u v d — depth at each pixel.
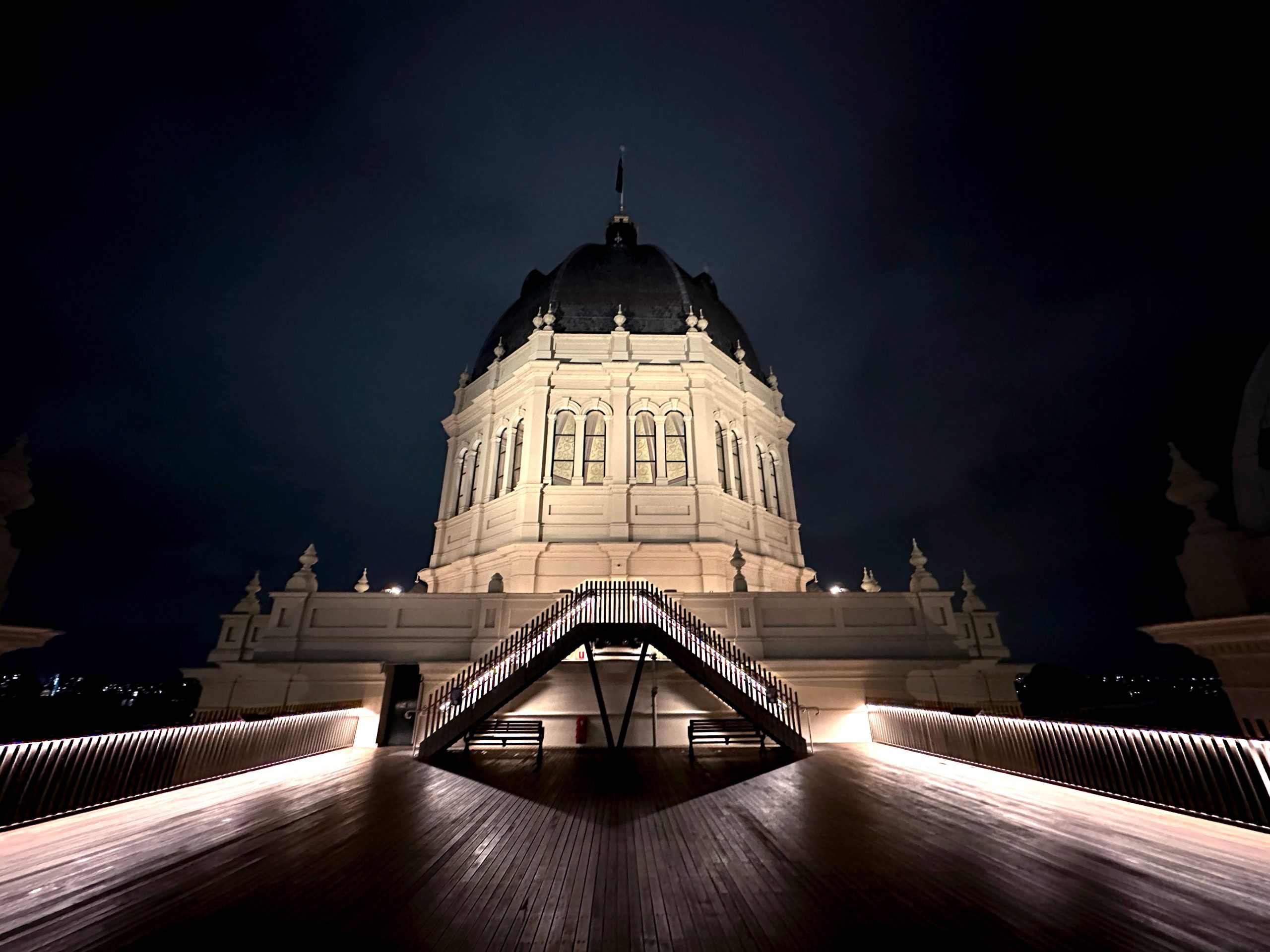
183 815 8.40
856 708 17.53
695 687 16.58
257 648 17.91
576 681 16.62
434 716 14.95
